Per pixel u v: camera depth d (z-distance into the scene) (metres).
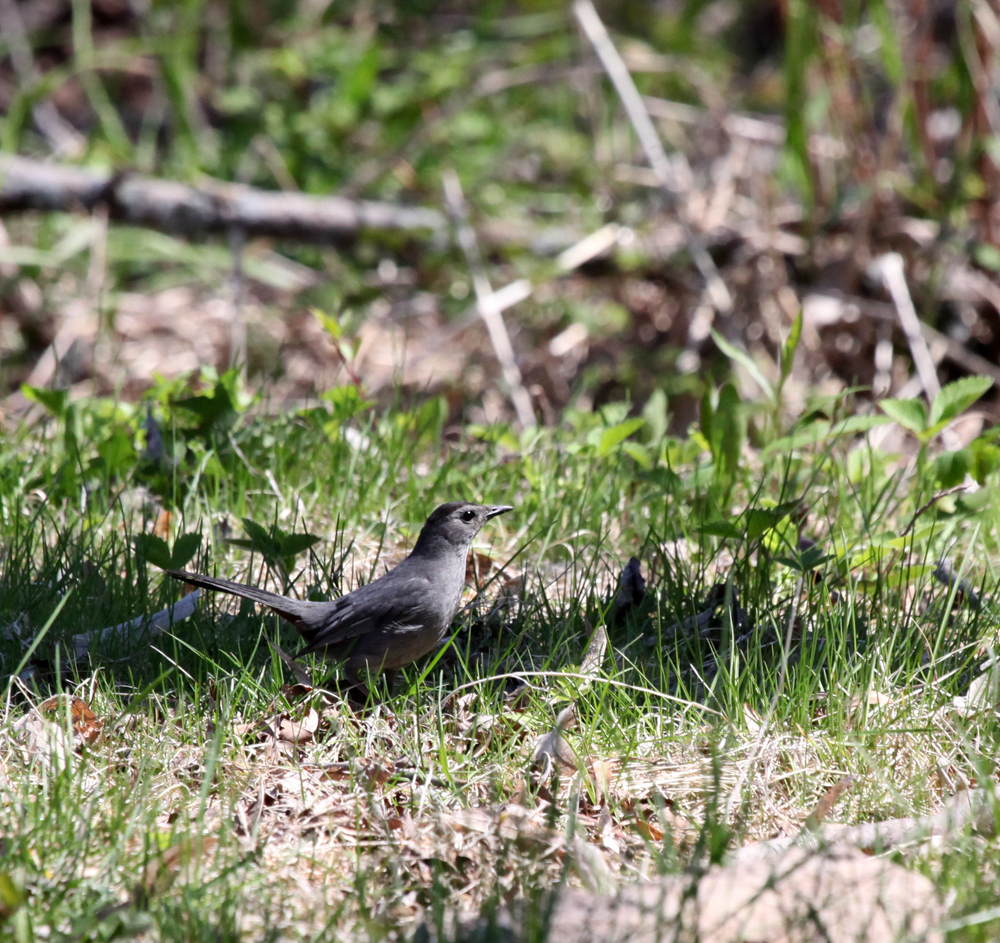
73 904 5.36
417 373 18.11
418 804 6.41
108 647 7.99
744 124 18.91
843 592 9.08
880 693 7.31
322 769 6.76
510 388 16.34
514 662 7.96
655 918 5.04
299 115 21.27
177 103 21.08
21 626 8.23
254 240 19.97
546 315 18.56
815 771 6.72
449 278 19.45
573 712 7.14
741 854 5.85
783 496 9.27
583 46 19.98
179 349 19.34
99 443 10.82
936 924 5.04
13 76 25.88
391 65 23.11
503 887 5.45
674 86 22.81
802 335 16.61
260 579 9.12
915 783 6.54
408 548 9.97
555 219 21.05
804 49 16.25
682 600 8.66
